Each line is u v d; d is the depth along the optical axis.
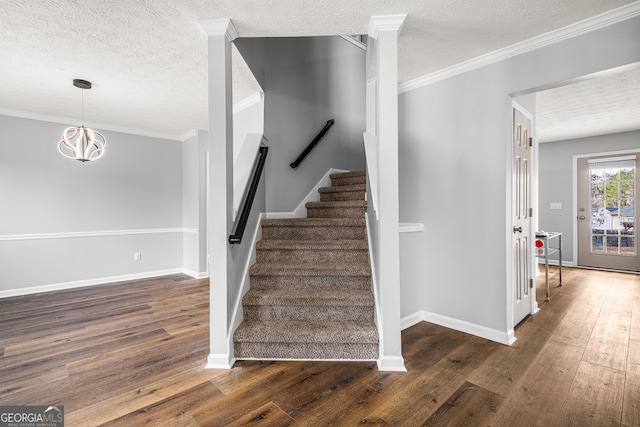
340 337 1.99
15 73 2.66
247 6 1.79
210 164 1.97
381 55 1.94
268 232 2.92
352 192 3.40
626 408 1.56
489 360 2.06
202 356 2.12
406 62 2.55
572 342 2.34
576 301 3.37
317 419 1.48
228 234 2.02
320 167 3.79
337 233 2.86
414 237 2.76
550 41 2.10
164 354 2.15
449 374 1.88
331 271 2.35
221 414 1.52
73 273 4.07
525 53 2.22
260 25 2.00
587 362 2.03
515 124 2.62
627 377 1.85
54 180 3.94
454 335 2.49
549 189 5.67
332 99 3.94
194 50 2.29
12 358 2.10
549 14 1.89
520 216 2.75
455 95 2.62
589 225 5.26
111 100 3.33
